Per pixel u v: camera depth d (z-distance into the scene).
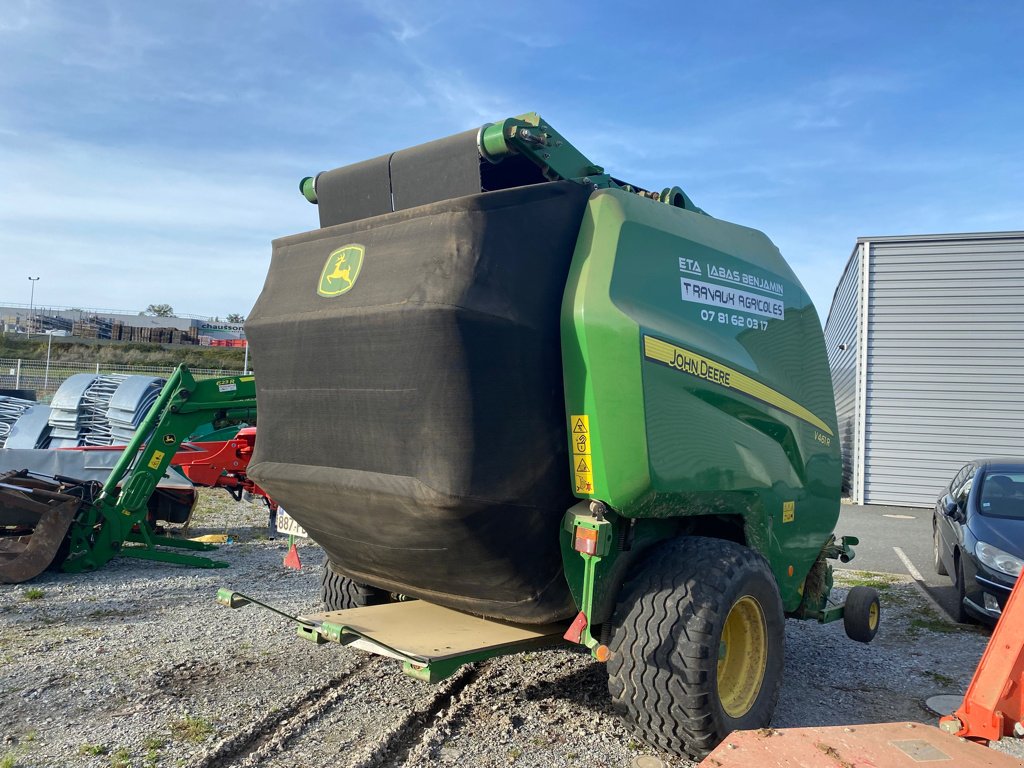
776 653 4.32
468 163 3.88
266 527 10.80
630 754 4.00
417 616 4.59
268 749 3.90
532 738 4.16
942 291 15.72
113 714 4.28
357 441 3.91
